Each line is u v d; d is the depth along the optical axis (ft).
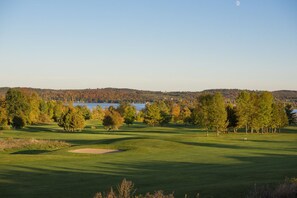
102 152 160.45
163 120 420.77
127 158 129.08
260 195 50.55
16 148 184.44
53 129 357.00
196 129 377.50
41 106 504.43
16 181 80.59
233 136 255.70
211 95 270.87
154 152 153.58
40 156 130.31
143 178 82.28
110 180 80.48
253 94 295.28
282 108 317.63
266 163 109.29
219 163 112.88
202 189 64.28
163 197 40.04
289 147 179.42
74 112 343.26
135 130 358.84
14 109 363.15
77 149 167.73
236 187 64.13
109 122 353.31
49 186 74.23
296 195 49.37
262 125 291.99
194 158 128.57
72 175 88.79
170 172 91.61
